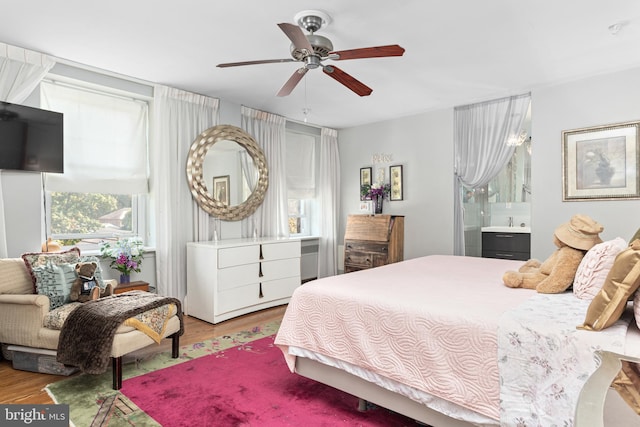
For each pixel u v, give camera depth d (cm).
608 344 132
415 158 505
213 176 430
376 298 195
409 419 199
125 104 380
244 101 448
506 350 150
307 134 574
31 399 218
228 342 318
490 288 214
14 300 249
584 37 283
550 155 389
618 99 350
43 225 321
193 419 197
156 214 385
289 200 561
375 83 384
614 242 179
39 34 273
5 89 289
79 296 275
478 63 332
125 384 238
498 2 235
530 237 422
